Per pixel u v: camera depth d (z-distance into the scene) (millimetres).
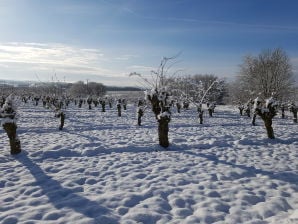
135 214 6320
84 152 12273
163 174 9336
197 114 38594
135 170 9758
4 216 6199
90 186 8164
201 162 11023
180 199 7203
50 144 14133
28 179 8781
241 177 9258
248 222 6039
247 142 14969
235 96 52281
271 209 6695
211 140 14922
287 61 50000
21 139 15742
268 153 12617
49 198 7258
